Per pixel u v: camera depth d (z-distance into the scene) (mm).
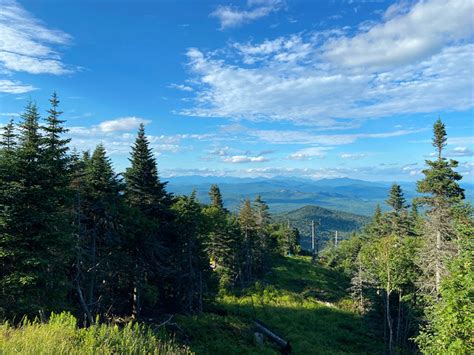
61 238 18062
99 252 24156
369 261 41125
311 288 61344
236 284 57969
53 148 19688
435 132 27609
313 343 34344
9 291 16625
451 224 24547
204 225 38969
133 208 25500
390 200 60188
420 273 32031
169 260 30969
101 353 7488
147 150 29547
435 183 26594
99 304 22656
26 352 6695
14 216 16875
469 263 10828
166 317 28141
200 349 23547
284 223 129000
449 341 10672
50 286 18422
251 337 29500
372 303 40531
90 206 22719
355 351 34062
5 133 18422
